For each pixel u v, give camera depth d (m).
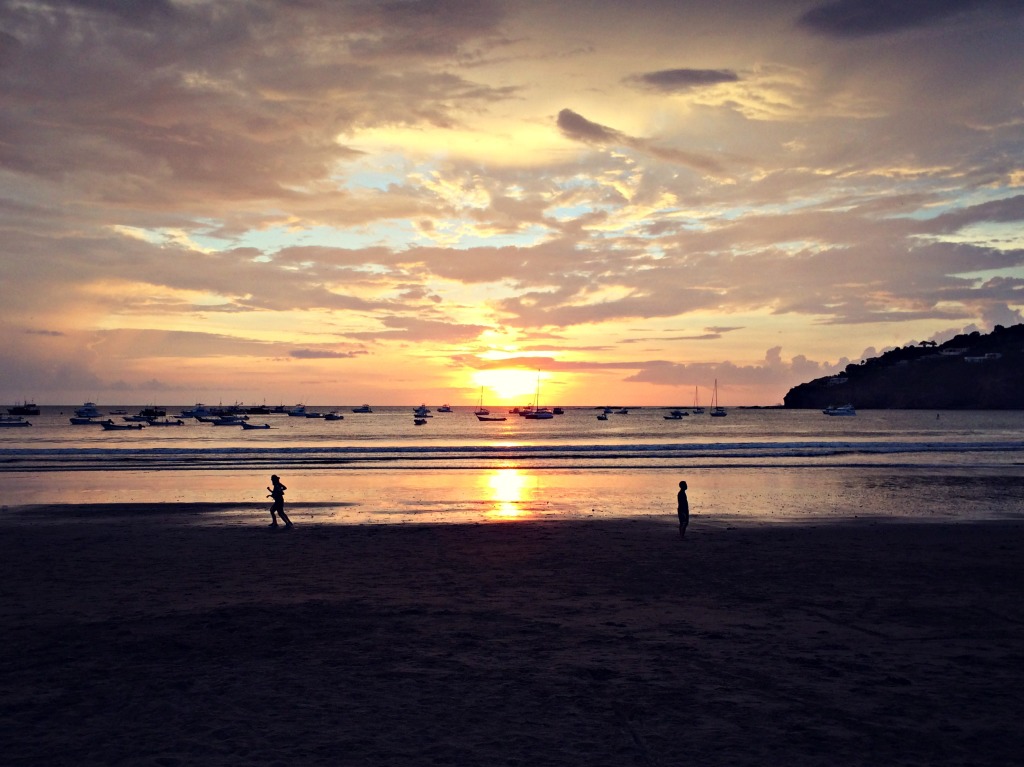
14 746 6.39
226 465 43.78
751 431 115.56
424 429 122.12
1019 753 6.26
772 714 7.18
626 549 17.44
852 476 36.50
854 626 10.59
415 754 6.23
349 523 22.17
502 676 8.37
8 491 31.14
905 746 6.40
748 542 18.41
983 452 52.09
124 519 22.91
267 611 11.50
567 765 6.02
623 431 115.81
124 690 7.89
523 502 27.61
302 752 6.27
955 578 14.11
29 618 11.06
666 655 9.19
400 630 10.38
